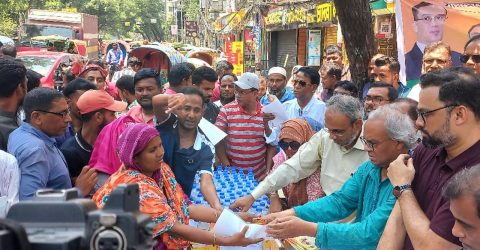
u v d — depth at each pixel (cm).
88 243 101
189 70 501
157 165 248
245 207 328
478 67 416
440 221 200
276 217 280
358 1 559
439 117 205
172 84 493
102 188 249
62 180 305
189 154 335
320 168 337
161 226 240
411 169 227
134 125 248
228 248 297
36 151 285
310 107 518
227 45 2250
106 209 108
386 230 233
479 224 172
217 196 329
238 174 412
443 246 198
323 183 326
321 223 257
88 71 614
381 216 246
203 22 4228
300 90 515
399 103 282
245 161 472
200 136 350
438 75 209
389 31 1025
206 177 338
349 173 316
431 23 566
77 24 2458
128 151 243
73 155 353
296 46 1639
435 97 206
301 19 1494
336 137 306
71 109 399
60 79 1056
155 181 257
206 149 346
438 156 222
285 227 258
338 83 494
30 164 282
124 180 242
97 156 329
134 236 102
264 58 1881
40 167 285
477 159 205
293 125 364
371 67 530
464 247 184
